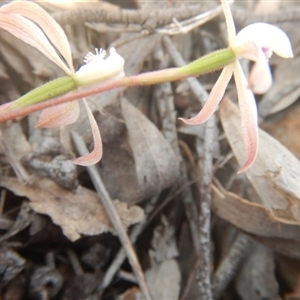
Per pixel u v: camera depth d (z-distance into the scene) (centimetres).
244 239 9
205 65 6
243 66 10
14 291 8
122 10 10
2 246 8
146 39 10
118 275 9
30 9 6
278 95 10
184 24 10
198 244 9
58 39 6
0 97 10
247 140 6
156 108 10
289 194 8
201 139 10
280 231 8
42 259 9
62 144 9
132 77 6
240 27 11
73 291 9
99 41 11
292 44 11
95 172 9
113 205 9
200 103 10
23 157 9
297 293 9
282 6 11
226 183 10
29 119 9
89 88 6
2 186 9
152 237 9
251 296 9
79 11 10
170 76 6
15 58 10
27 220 8
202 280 9
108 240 9
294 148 10
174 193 9
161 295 9
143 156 9
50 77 10
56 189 9
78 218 9
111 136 9
